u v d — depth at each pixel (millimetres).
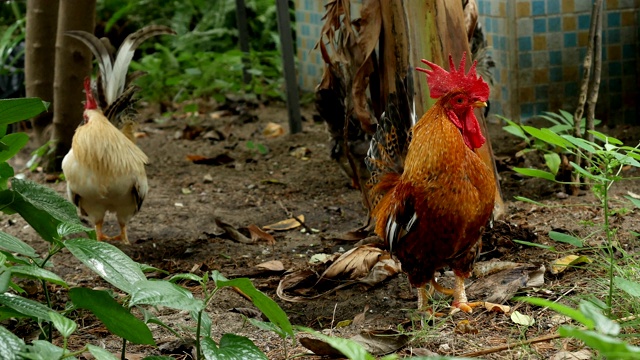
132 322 2918
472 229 3947
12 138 3658
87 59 7680
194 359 3713
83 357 3705
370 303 4430
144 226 6195
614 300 3939
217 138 8680
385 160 4594
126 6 11812
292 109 8586
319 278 4742
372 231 5512
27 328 4180
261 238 5730
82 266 5352
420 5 4773
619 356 2109
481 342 3699
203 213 6449
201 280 3229
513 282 4281
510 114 7789
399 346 3688
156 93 10344
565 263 4465
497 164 6750
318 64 10031
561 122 7625
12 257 3361
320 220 6148
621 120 7891
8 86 10227
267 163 7762
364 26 5066
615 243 4781
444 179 3844
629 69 7816
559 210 5598
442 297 4426
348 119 5379
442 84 3963
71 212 3574
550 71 7688
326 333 3951
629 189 5996
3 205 3455
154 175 7547
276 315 3055
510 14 7535
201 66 10438
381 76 5188
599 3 5660
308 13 10062
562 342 3555
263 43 11711
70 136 7746
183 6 12164
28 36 8164
